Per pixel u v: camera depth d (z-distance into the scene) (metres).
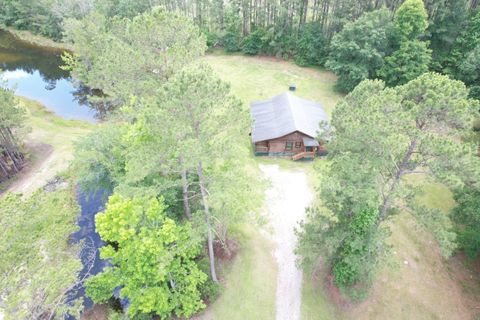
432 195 30.17
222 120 16.55
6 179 34.22
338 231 19.11
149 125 15.97
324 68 56.16
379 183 17.45
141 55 27.81
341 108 18.83
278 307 21.34
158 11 27.84
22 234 14.41
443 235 16.02
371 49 42.66
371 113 16.20
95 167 25.64
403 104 17.02
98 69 39.47
